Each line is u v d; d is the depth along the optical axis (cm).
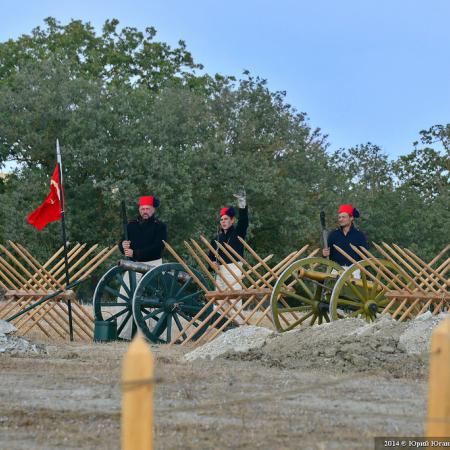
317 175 11688
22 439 1542
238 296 3562
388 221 12862
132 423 1018
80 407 1844
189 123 9975
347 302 3506
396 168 14350
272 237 11088
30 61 10194
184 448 1460
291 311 3541
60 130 9775
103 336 3738
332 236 3819
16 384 2167
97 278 9438
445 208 13288
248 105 11381
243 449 1458
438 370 1099
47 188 9481
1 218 9594
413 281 3609
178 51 12369
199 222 9775
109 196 9031
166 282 3672
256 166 10712
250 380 2262
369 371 2467
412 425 1664
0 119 9800
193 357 2898
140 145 9725
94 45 12112
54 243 9431
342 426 1645
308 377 2350
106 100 9919
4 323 3184
